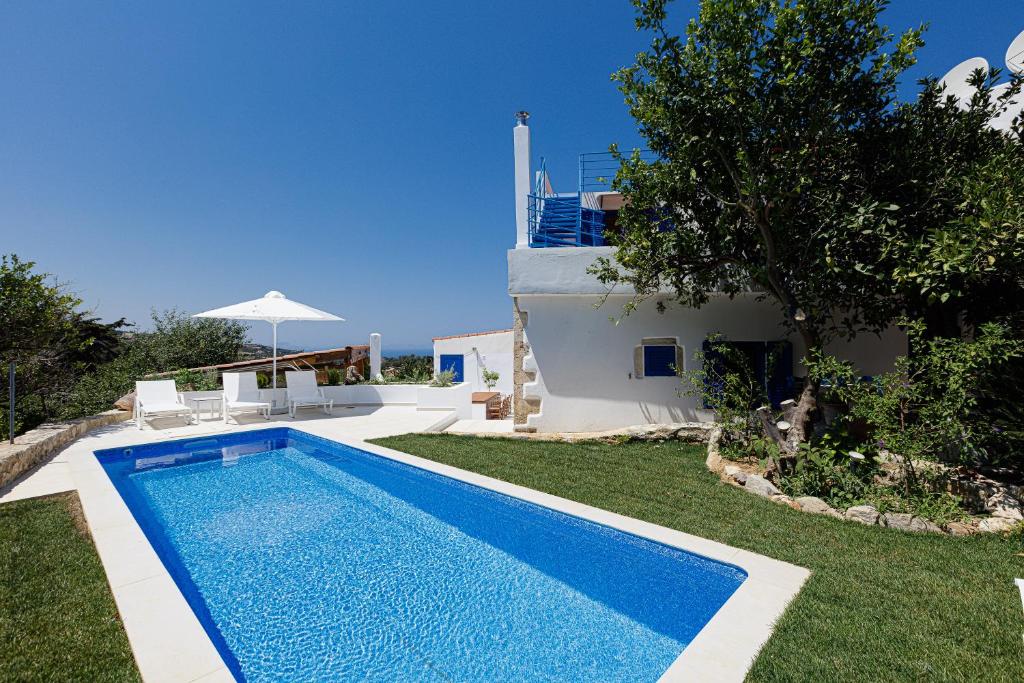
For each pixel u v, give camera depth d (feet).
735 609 11.65
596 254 33.45
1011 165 18.47
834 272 23.21
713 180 25.03
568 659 11.88
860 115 23.48
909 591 12.48
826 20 20.79
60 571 13.75
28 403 38.93
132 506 22.90
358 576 16.14
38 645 10.12
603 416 35.27
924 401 19.76
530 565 16.94
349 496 24.47
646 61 24.07
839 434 24.07
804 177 21.83
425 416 45.83
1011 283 20.85
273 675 11.32
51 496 21.06
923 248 19.77
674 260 27.68
